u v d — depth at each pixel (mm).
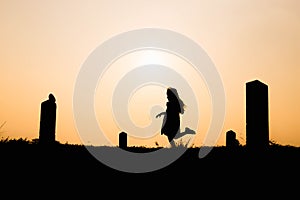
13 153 13461
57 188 10609
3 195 9727
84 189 10703
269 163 12914
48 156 13664
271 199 9844
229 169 12484
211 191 10625
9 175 11406
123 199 9914
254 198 9930
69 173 12148
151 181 11719
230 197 10055
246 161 13211
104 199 9859
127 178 12023
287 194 10242
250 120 16000
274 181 11320
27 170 11969
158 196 10219
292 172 12062
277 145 16078
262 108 15906
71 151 15062
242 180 11469
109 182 11531
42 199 9562
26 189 10328
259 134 15781
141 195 10305
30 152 13789
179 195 10305
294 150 14789
